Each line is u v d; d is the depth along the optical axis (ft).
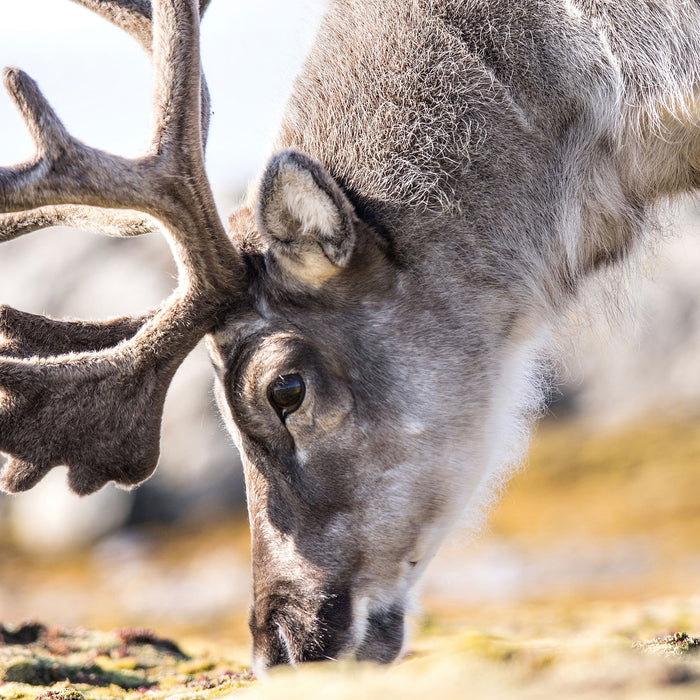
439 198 35.37
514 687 19.76
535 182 36.76
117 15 37.01
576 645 26.55
